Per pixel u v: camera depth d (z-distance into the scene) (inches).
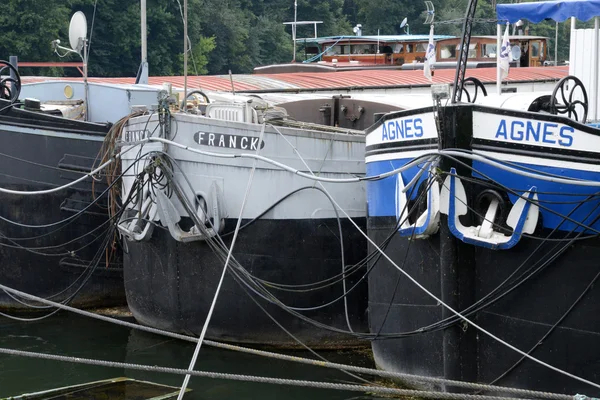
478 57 1619.1
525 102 628.1
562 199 513.7
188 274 718.5
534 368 527.8
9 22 2741.1
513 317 531.5
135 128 739.4
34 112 817.5
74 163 831.7
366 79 1318.9
